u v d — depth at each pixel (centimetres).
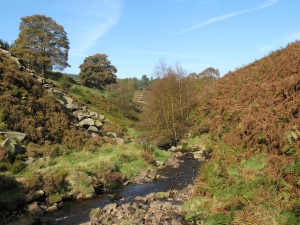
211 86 3062
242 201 806
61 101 2484
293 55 2012
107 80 7106
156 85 2947
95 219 986
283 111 1216
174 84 2902
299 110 1181
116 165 1652
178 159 2052
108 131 2772
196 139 2572
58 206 1159
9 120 1691
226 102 2364
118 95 5812
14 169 1255
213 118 2480
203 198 993
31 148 1554
